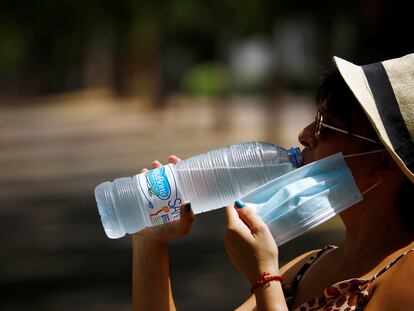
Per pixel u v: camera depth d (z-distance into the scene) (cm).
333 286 252
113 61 5662
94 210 1420
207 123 3334
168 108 4197
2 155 2527
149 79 4425
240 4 2817
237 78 5044
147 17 3691
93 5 3778
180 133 2961
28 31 4606
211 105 4434
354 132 262
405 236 261
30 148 2722
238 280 878
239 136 2716
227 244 259
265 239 255
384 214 262
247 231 256
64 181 1828
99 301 804
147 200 279
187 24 3841
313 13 1750
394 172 259
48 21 4162
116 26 4022
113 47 5166
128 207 280
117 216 281
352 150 263
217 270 925
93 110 4678
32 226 1273
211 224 1226
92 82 6538
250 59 5006
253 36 2975
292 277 295
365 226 265
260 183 286
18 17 4047
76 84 7319
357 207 265
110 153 2389
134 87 4934
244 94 5025
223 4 3144
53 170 2055
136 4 3622
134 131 3178
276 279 253
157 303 286
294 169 279
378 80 254
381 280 246
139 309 288
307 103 3988
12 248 1098
